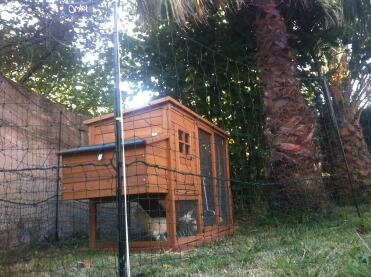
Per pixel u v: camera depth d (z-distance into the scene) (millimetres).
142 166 3475
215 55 6805
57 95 9625
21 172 4586
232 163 6492
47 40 7785
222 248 3416
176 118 4020
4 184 4359
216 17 6492
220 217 4840
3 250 3781
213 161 4863
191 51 6906
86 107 9719
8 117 4652
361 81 7383
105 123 4238
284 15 5941
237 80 6707
